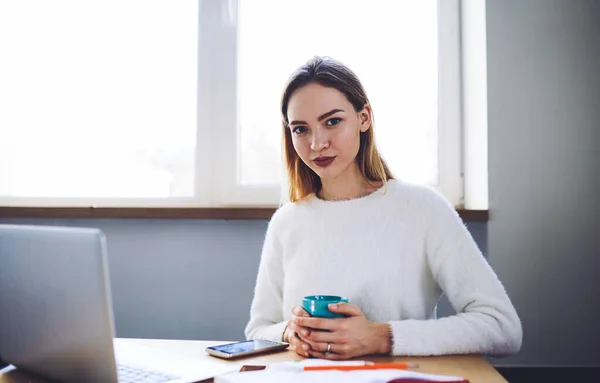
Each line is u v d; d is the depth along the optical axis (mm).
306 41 1952
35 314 705
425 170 1937
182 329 1834
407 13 1949
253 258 1831
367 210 1113
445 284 1035
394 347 861
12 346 759
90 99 1974
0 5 1998
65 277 655
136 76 1975
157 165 1959
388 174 1184
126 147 1964
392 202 1108
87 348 649
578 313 1700
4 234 729
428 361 840
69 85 1978
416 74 1938
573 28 1757
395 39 1944
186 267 1845
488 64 1751
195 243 1847
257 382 657
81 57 1979
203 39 1955
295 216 1180
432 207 1080
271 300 1188
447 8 1944
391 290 1058
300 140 1070
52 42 1983
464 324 898
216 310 1832
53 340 687
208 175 1936
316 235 1132
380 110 1936
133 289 1846
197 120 1941
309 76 1045
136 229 1854
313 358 857
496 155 1735
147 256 1849
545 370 1691
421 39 1949
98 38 1984
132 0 1983
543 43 1755
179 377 743
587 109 1738
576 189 1725
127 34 1982
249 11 1968
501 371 1700
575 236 1715
